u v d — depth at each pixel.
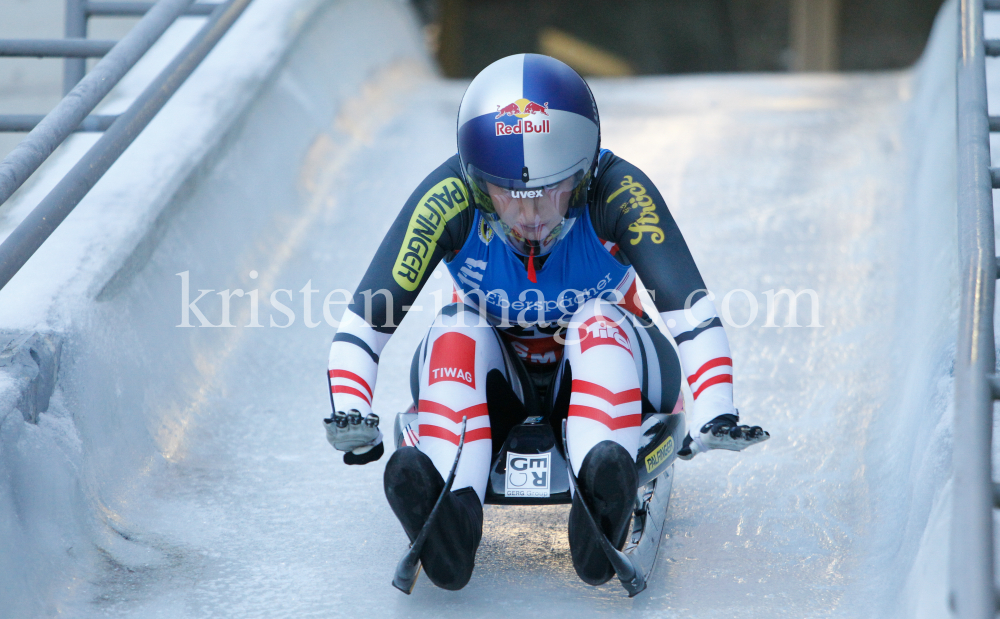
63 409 9.59
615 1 69.69
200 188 14.79
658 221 8.17
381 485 10.72
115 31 35.28
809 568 8.91
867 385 12.29
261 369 13.35
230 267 14.73
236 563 9.18
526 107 7.67
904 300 13.96
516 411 8.78
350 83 24.11
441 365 8.22
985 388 6.33
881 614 7.97
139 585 8.75
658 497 9.28
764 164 20.44
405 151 21.69
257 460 11.25
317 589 8.73
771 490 10.30
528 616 8.20
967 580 5.01
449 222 8.30
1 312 10.23
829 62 60.03
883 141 21.25
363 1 27.77
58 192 10.16
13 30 33.75
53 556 8.62
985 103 10.60
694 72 70.88
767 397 12.33
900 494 9.34
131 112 12.12
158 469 10.85
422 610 8.34
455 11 53.47
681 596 8.50
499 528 9.80
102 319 10.88
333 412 7.68
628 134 23.00
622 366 8.09
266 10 22.45
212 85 18.02
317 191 19.12
